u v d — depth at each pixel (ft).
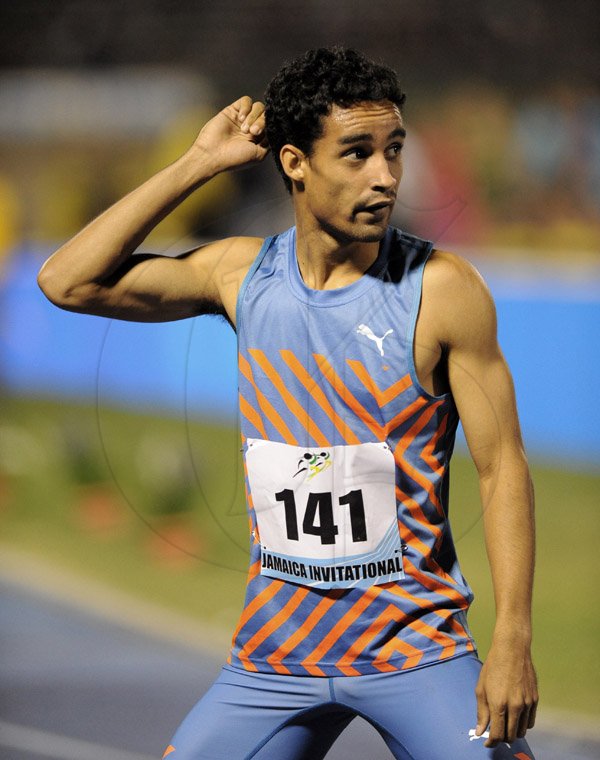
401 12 193.88
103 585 85.46
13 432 132.16
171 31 204.33
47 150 205.98
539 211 171.94
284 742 29.48
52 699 61.46
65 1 207.51
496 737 26.48
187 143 188.34
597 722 57.41
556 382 122.42
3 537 99.14
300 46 198.39
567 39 188.14
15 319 170.91
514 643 26.55
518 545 27.14
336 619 28.30
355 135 26.53
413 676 27.94
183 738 29.66
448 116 182.29
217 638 73.36
